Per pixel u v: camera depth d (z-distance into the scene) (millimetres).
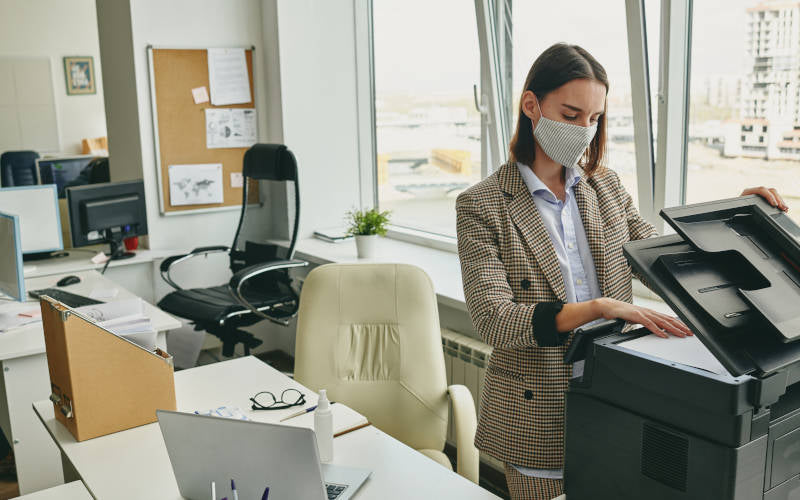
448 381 3035
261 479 1303
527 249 1453
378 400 2174
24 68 8211
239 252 3871
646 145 2607
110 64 4184
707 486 979
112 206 3701
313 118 4223
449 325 3150
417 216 4125
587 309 1271
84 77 8570
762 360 974
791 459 1050
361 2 4242
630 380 1077
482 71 3359
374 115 4371
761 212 1205
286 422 1790
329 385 2172
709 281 1071
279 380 2096
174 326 2650
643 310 1227
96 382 1732
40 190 3471
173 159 4039
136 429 1797
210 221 4219
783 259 1149
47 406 1989
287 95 4121
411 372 2162
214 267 4254
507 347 1368
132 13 3805
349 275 2215
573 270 1492
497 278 1427
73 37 8445
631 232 1597
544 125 1415
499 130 3402
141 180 3850
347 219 4180
